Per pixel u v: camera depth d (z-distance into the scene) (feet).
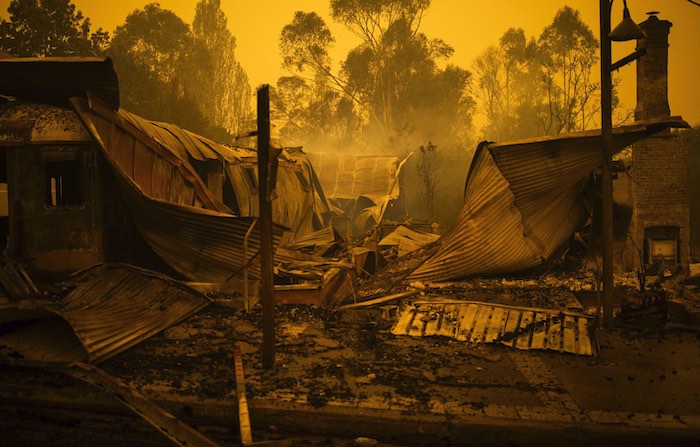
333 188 82.94
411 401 18.13
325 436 17.19
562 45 145.79
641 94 46.47
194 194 37.42
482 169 38.91
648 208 45.37
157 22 148.77
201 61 154.92
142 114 121.29
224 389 18.97
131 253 38.45
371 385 19.66
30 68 31.58
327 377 20.39
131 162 34.58
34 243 36.60
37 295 26.55
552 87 144.05
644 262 45.42
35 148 36.29
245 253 27.81
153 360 21.85
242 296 30.66
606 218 27.27
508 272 41.37
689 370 21.34
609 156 27.32
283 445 14.96
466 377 20.53
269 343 21.27
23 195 36.60
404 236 53.21
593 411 17.38
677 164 45.50
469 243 39.40
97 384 18.61
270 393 18.70
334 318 29.07
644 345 24.57
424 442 16.83
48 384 19.26
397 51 152.66
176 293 28.37
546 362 22.41
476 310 28.14
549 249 40.83
